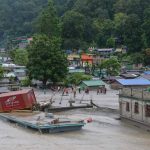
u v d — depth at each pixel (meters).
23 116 81.69
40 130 67.81
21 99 89.50
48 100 110.06
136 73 177.62
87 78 161.62
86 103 103.88
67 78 158.12
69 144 60.31
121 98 79.56
